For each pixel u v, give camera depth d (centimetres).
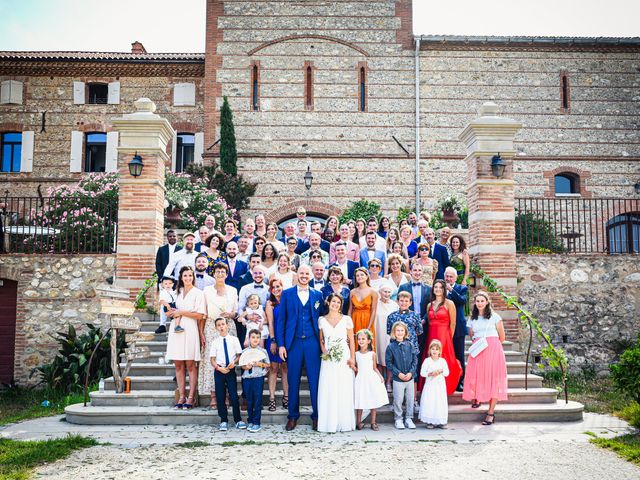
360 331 817
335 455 674
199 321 862
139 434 778
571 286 1279
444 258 1028
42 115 2239
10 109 2238
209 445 720
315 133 2117
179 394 862
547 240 1423
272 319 848
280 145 2108
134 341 914
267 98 2122
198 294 856
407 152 2112
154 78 2256
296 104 2122
